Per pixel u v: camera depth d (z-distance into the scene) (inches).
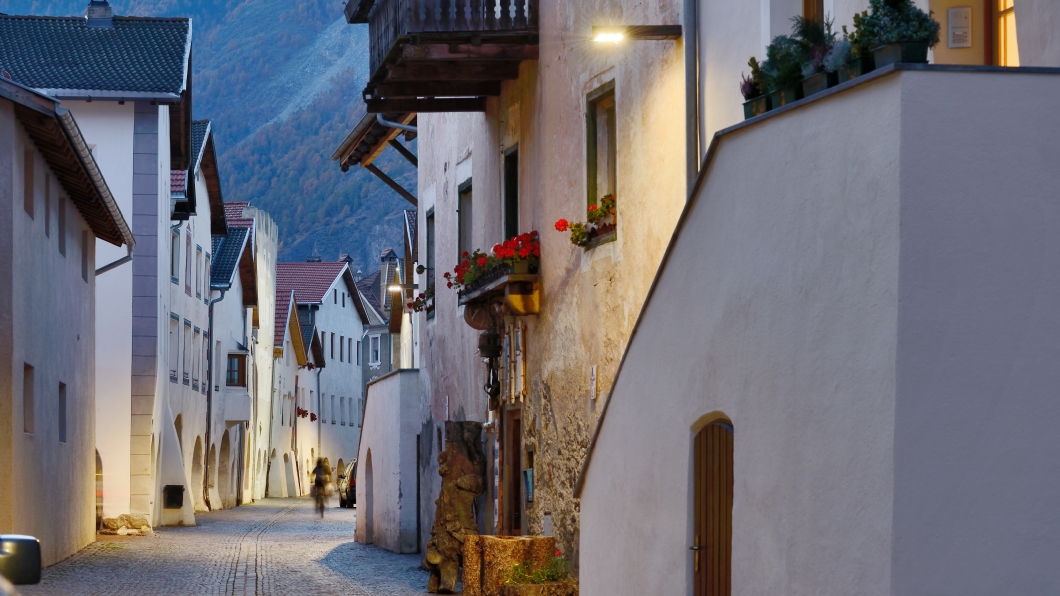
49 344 792.3
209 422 1808.6
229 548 1030.4
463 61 657.0
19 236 680.4
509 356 661.3
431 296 911.7
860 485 221.6
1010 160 215.0
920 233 212.8
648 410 337.7
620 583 361.4
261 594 658.8
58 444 832.3
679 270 312.0
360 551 994.1
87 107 1290.6
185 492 1382.9
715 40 417.7
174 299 1531.7
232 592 669.9
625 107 499.2
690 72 434.3
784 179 255.6
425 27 600.1
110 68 1311.5
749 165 271.3
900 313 211.8
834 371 233.0
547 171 604.1
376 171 1061.1
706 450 301.0
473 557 547.5
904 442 210.7
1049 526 209.2
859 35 238.2
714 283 290.7
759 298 266.2
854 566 222.2
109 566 821.9
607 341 518.9
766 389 261.9
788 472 250.1
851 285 228.1
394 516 978.1
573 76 562.3
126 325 1285.7
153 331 1286.9
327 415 3038.9
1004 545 209.2
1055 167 215.2
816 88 253.8
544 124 609.0
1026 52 266.8
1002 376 212.1
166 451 1389.0
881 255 217.9
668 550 320.8
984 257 213.8
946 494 210.2
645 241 478.0
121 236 1000.2
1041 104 216.1
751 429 268.4
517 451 671.1
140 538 1150.3
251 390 2182.6
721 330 286.2
